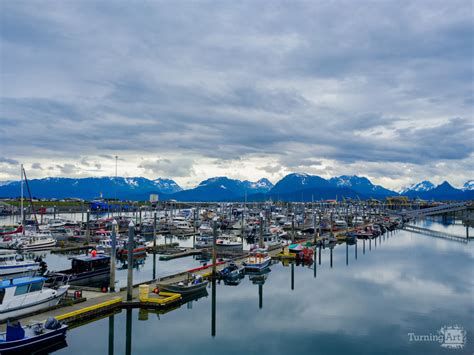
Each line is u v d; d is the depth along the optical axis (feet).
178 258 278.67
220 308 160.35
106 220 464.24
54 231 353.92
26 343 104.47
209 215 613.52
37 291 126.93
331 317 151.74
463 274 236.63
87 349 116.47
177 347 120.57
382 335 133.59
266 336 131.44
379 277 226.38
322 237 396.16
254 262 233.14
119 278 212.23
